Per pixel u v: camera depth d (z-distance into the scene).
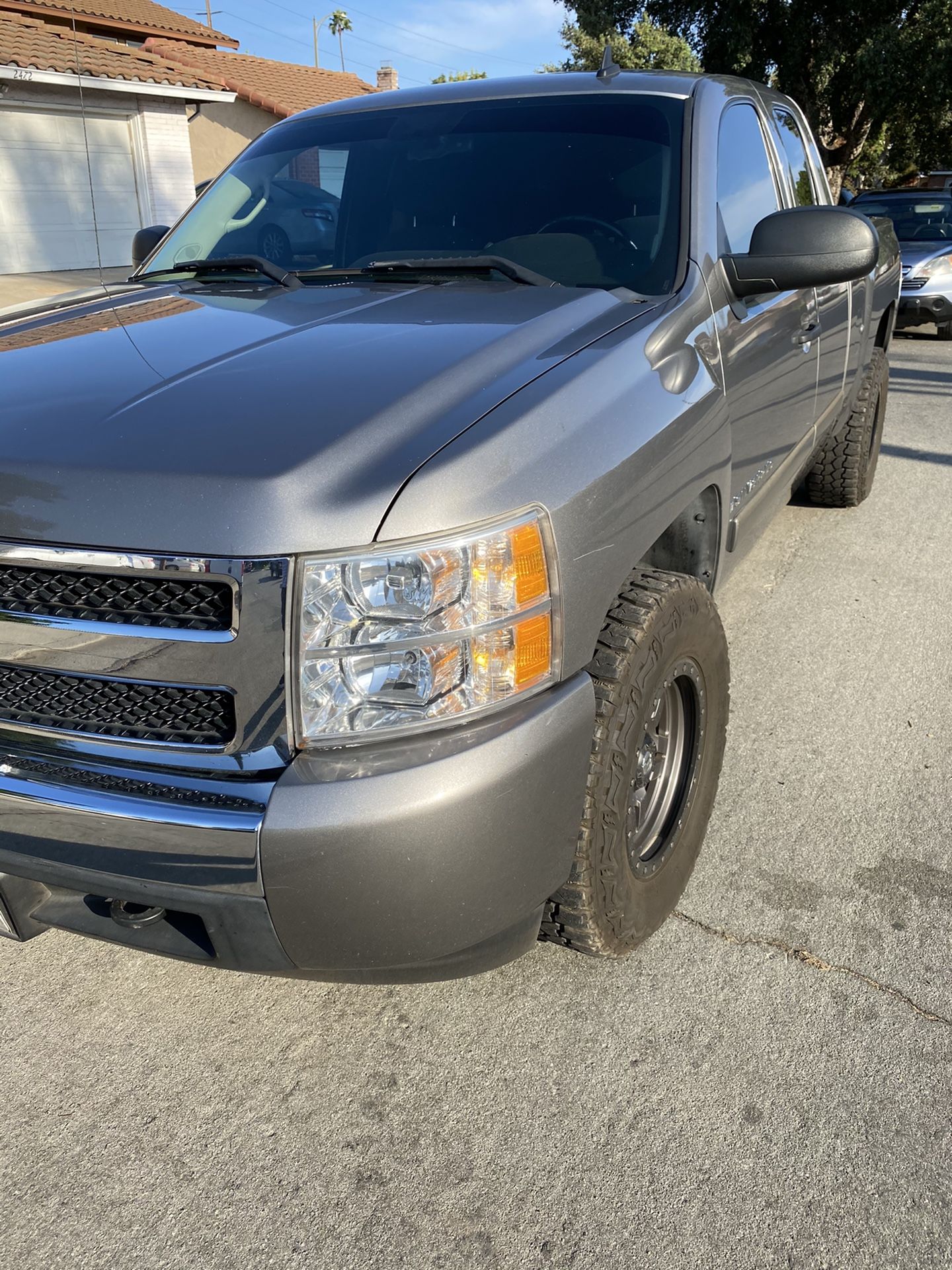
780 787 2.88
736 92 3.17
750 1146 1.79
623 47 21.83
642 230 2.53
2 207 15.68
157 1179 1.76
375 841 1.48
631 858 2.09
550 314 2.10
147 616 1.53
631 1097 1.90
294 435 1.58
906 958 2.24
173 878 1.53
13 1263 1.61
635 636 1.89
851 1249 1.61
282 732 1.50
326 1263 1.61
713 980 2.18
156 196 17.56
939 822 2.72
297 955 1.57
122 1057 2.03
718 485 2.41
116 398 1.75
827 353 3.63
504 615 1.56
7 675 1.66
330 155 3.02
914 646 3.76
